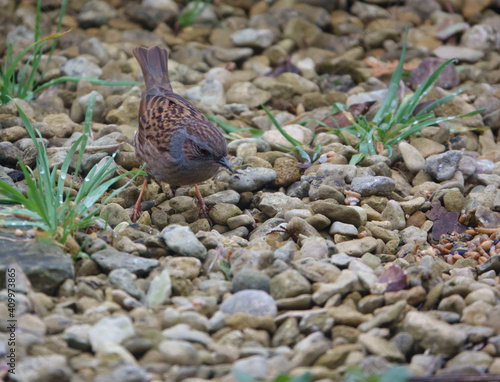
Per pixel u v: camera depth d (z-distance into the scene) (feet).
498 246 31.45
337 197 34.50
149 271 26.99
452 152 37.42
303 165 37.37
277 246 30.40
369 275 26.45
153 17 53.93
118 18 54.39
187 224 33.06
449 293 26.20
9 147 35.73
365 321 24.27
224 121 43.29
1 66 46.96
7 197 29.32
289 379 19.62
